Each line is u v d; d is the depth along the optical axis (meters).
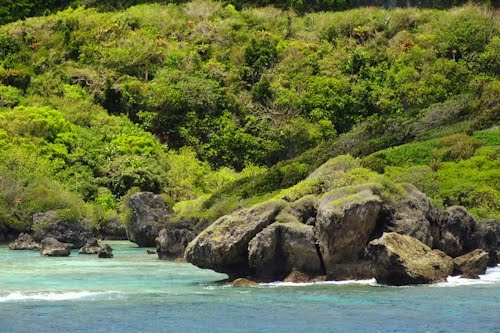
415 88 90.94
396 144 56.91
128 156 73.25
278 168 50.50
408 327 20.41
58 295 26.16
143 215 52.31
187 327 20.59
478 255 31.23
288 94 90.38
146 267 37.91
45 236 51.81
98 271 35.53
